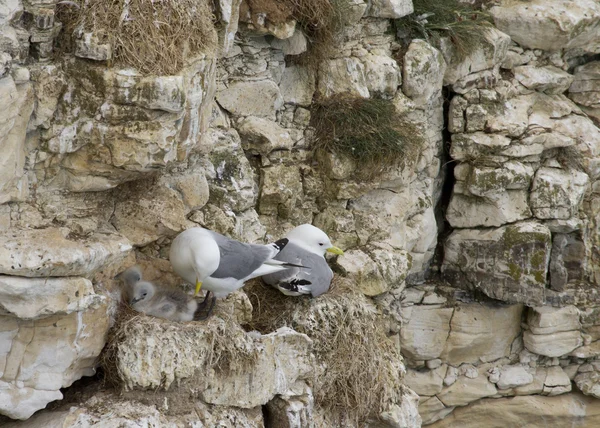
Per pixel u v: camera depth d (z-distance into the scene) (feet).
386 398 36.73
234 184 35.53
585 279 47.98
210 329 29.94
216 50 30.91
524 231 45.14
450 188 47.60
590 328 47.96
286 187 38.70
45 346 27.55
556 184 45.21
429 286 47.44
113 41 26.78
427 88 43.57
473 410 48.19
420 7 44.91
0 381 27.17
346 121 40.50
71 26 26.91
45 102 26.76
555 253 47.47
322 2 38.34
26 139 27.17
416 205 44.55
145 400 29.04
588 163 45.93
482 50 45.37
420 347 46.93
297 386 34.04
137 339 28.63
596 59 49.52
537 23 46.52
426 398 47.44
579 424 49.06
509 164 44.91
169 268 32.22
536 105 47.26
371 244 41.75
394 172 41.55
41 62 26.71
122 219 31.01
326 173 40.75
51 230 27.53
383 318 42.14
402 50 43.88
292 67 40.14
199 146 32.30
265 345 32.14
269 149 37.96
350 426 36.14
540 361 48.57
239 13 36.11
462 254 46.75
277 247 32.09
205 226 33.86
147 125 27.37
